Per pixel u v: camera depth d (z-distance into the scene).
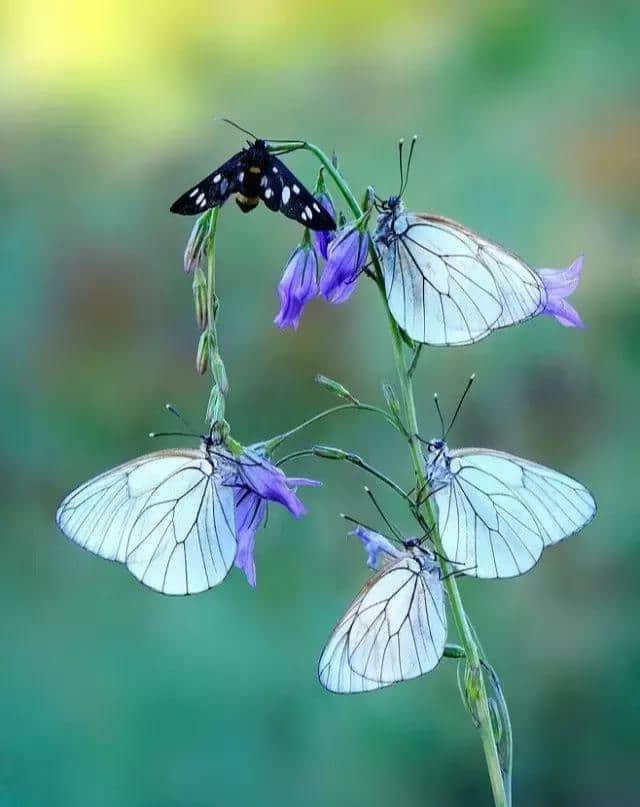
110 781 0.95
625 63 1.14
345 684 0.74
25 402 1.10
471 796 0.94
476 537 0.75
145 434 1.10
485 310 0.74
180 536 0.75
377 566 0.77
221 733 0.95
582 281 1.08
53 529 1.05
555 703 0.97
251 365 1.09
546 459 1.04
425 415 1.05
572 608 0.98
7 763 0.95
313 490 1.01
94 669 0.97
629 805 0.94
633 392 1.05
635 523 0.99
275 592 0.98
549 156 1.13
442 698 0.95
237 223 1.11
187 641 0.97
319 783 0.94
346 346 1.08
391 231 0.74
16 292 1.14
